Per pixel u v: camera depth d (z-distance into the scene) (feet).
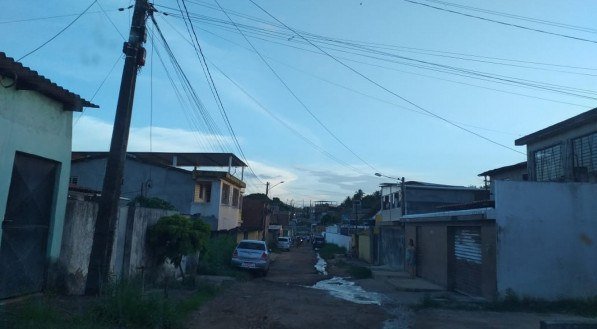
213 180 104.17
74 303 31.24
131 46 36.40
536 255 49.47
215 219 103.35
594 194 50.93
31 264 32.07
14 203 30.27
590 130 60.23
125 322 28.19
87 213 39.01
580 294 49.21
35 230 32.35
